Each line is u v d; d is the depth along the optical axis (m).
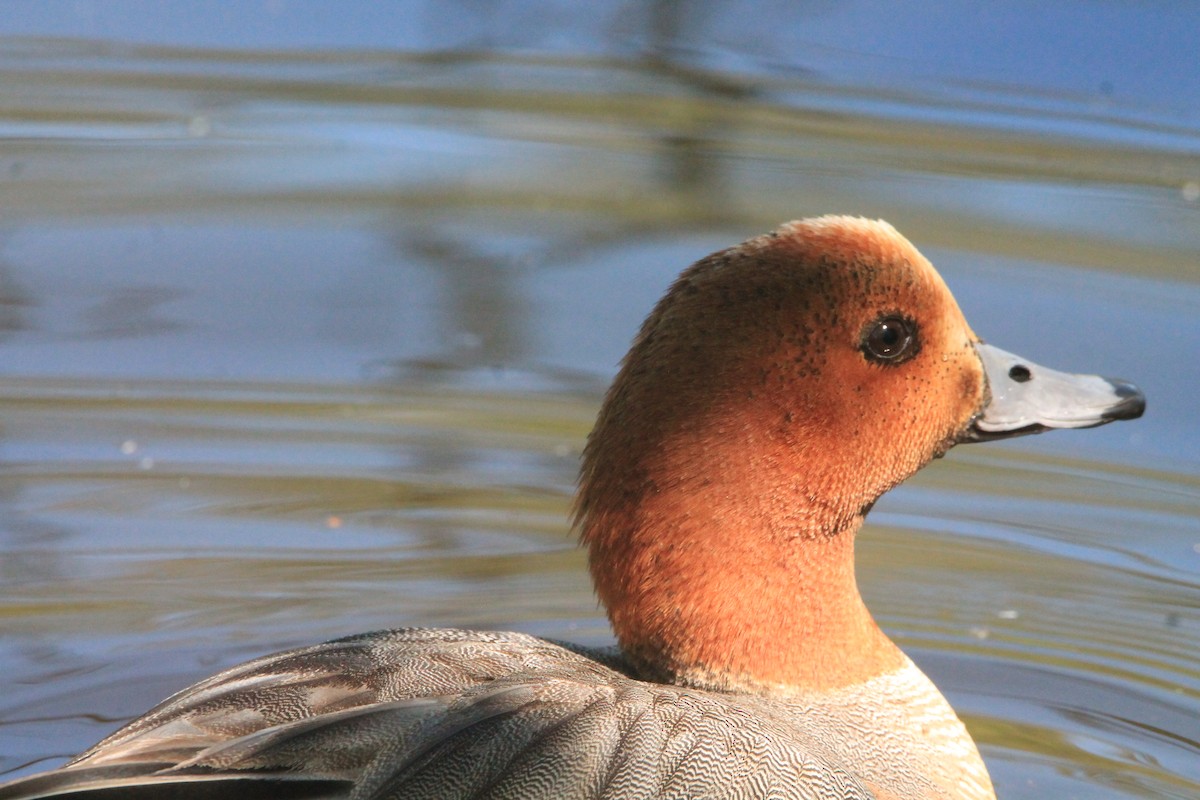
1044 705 9.81
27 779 6.36
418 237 14.59
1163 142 16.06
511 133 16.28
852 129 16.39
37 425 12.27
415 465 12.03
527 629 10.30
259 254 14.34
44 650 9.92
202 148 15.99
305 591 10.65
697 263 7.70
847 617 7.88
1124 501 11.98
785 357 7.52
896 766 7.63
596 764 6.56
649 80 17.36
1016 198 15.19
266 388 12.84
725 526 7.49
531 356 13.29
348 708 6.74
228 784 6.36
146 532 11.20
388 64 17.80
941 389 8.05
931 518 11.86
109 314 13.46
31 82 17.12
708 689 7.61
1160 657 10.30
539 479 11.90
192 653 9.95
